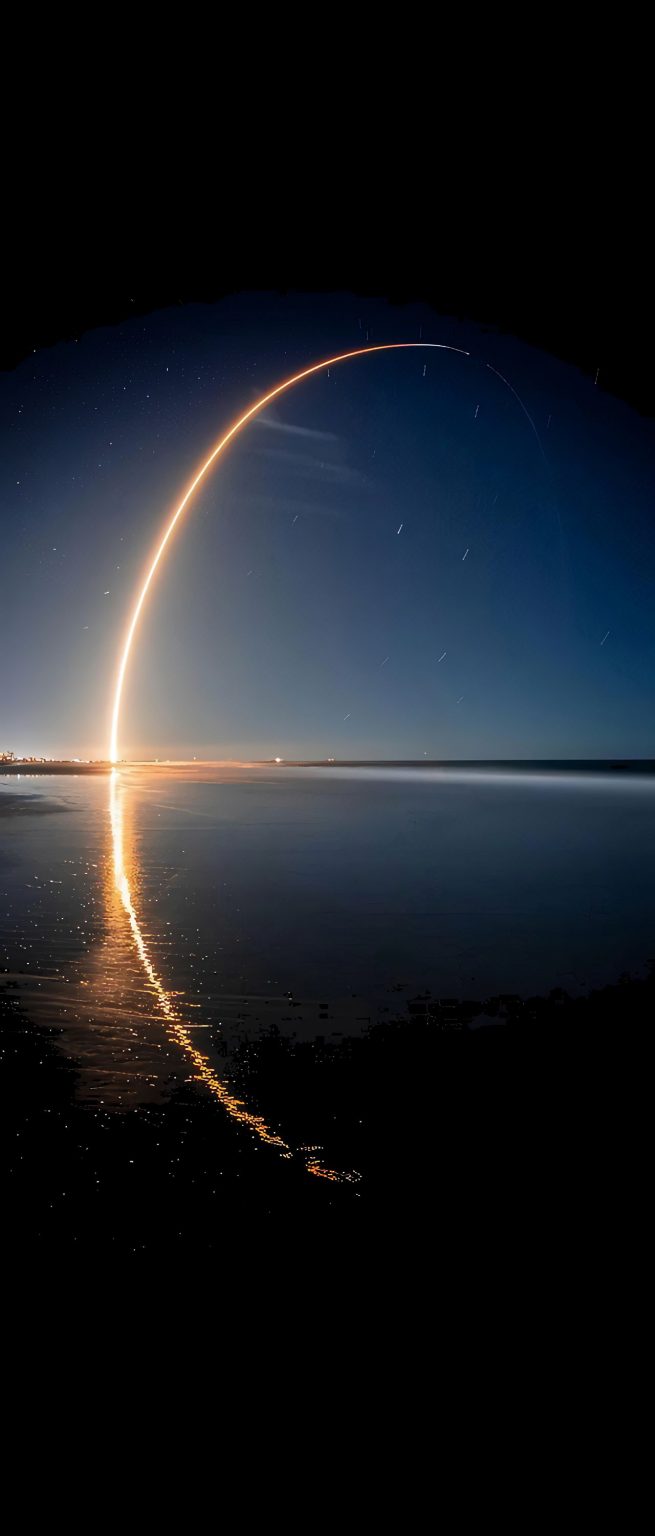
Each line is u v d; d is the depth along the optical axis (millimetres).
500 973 6387
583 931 7824
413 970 6422
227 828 16438
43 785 28906
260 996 5719
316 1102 3707
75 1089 3812
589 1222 2695
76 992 5730
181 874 11008
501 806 22031
